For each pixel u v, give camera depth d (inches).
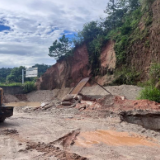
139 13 1336.1
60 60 1834.4
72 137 358.6
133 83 1118.4
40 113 695.7
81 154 262.8
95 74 1517.0
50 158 237.8
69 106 792.3
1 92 479.8
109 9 1736.0
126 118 556.4
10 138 335.0
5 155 247.8
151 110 565.0
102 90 1171.9
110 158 247.0
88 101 788.6
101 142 330.6
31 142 310.3
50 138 340.2
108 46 1491.1
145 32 1141.1
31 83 1827.0
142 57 1127.0
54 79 1811.0
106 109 652.7
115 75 1263.5
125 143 327.9
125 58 1242.0
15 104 1336.1
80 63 1663.4
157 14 1105.4
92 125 468.1
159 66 919.0
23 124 476.4
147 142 336.5
